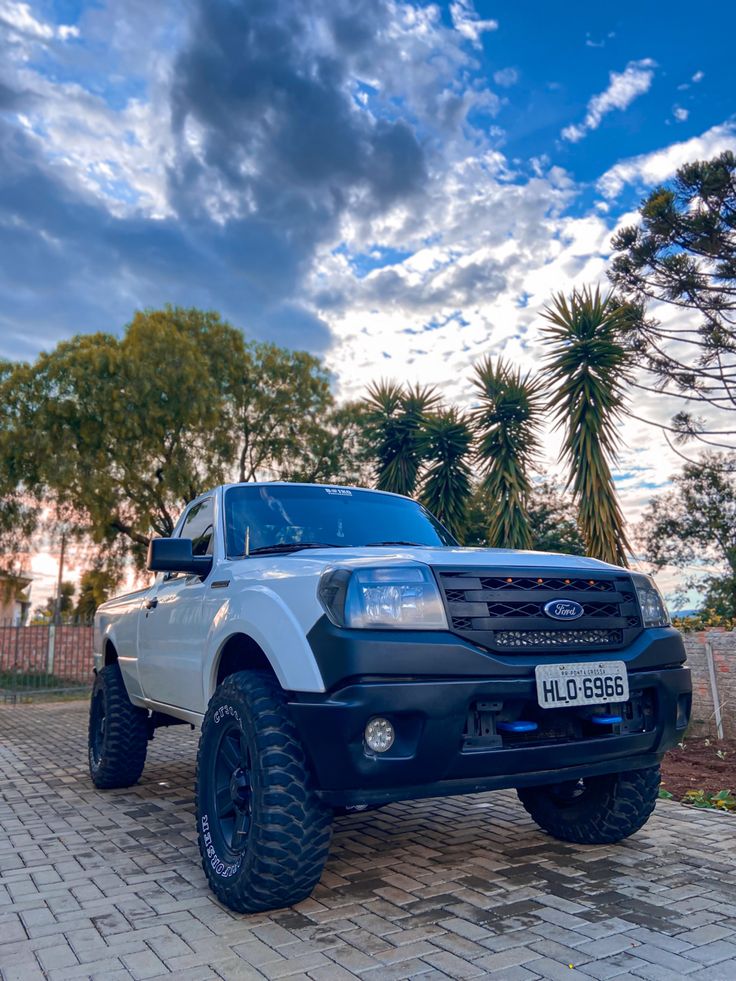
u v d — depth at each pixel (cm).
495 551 348
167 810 501
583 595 322
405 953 262
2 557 1925
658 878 340
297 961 257
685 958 255
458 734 280
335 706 270
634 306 1249
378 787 274
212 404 1908
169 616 446
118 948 271
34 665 1616
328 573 294
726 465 2398
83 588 2144
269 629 306
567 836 402
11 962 261
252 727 297
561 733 318
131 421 1727
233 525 420
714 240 1196
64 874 363
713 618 880
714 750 668
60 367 1741
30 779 634
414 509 492
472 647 289
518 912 300
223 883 305
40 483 1798
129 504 1878
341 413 2153
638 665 324
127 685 546
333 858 379
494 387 1346
